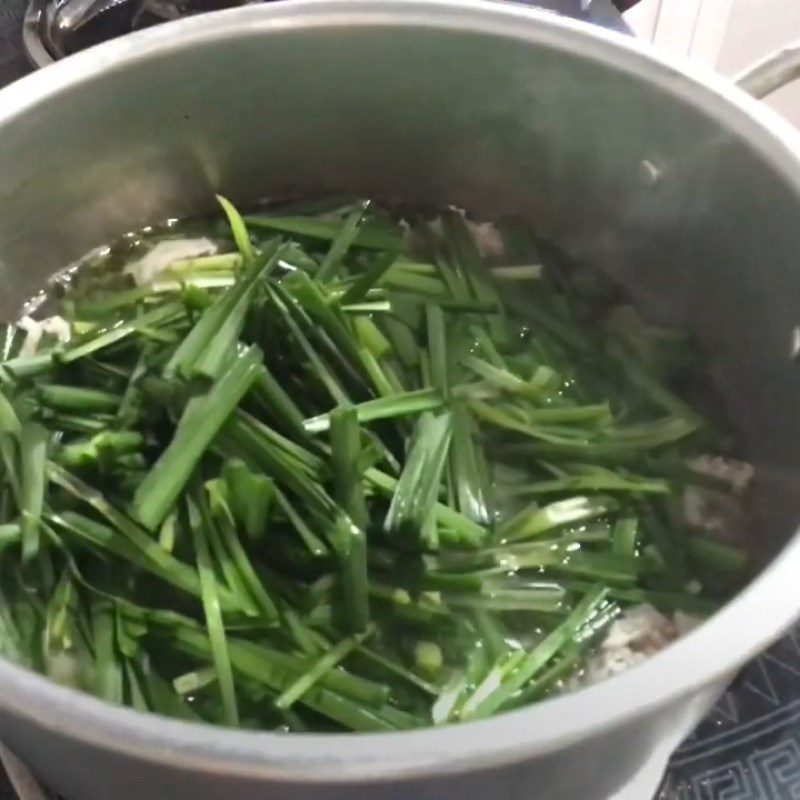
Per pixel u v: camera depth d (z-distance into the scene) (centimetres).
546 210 40
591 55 33
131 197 38
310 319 34
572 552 33
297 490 30
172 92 35
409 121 38
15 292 37
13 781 29
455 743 20
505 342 38
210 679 29
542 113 36
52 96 33
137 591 30
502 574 32
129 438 32
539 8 37
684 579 33
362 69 36
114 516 30
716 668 21
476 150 39
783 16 52
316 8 34
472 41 34
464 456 33
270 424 32
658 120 34
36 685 21
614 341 38
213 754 20
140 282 39
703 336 38
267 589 30
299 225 40
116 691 28
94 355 35
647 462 35
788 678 32
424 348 37
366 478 31
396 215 41
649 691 21
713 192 34
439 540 31
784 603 22
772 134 31
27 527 30
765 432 35
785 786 30
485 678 30
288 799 20
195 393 31
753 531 34
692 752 30
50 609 30
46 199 36
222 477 30
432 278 40
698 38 53
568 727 20
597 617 32
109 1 40
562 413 35
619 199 38
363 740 20
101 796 24
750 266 34
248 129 38
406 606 30
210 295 36
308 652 29
